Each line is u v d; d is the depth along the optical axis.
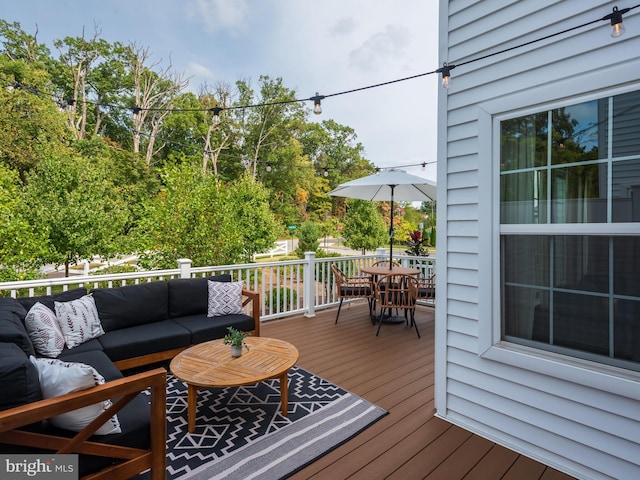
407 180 4.74
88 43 18.84
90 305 3.16
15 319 2.33
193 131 20.98
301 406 2.69
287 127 23.00
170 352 3.21
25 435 1.43
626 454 1.79
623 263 1.85
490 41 2.27
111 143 18.77
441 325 2.58
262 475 1.93
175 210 6.71
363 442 2.26
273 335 4.48
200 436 2.29
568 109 1.99
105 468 1.62
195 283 3.91
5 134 11.05
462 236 2.46
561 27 1.98
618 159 1.83
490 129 2.28
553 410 2.04
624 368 1.84
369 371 3.38
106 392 1.57
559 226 2.04
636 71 1.73
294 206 22.47
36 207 6.31
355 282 5.27
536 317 2.17
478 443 2.26
